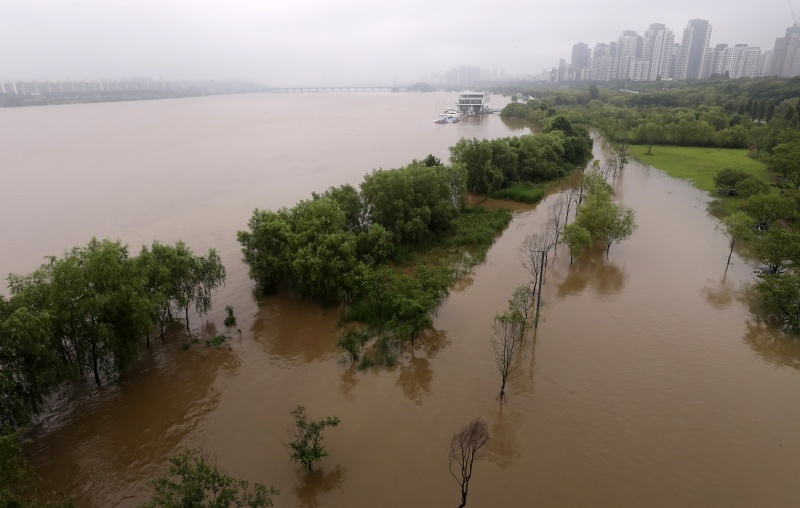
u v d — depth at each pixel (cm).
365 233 4303
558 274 4284
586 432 2478
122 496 2161
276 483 2206
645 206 6228
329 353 3191
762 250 3994
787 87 14638
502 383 2814
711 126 10569
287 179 8312
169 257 3300
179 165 9600
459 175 5859
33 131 15650
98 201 6962
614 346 3194
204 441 2466
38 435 2508
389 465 2292
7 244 5325
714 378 2875
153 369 3036
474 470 2262
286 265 3694
